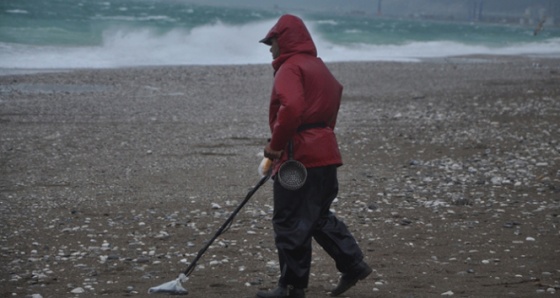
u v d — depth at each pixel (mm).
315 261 12484
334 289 10242
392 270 11773
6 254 12641
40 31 72938
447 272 11680
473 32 188625
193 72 50188
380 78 50719
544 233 14195
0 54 54438
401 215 15547
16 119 28250
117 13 128125
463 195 17453
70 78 43000
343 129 27328
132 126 27438
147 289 10719
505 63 74312
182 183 18609
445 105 35188
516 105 35062
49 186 18188
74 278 11336
